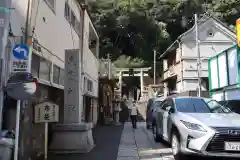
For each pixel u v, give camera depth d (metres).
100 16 53.19
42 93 9.69
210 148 7.04
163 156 8.67
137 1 56.72
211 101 9.59
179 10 53.50
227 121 7.45
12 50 6.28
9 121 7.21
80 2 16.16
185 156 7.91
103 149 9.81
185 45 30.03
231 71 14.66
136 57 56.31
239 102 13.25
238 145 6.96
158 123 11.04
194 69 29.64
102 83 24.20
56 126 9.19
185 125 7.61
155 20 55.75
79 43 15.07
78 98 9.59
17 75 6.16
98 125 21.53
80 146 9.16
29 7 7.76
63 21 11.67
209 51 30.03
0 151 5.81
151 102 19.14
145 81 51.19
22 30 7.57
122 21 53.88
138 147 10.29
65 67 9.75
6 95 6.99
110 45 56.38
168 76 35.72
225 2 47.78
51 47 9.99
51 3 10.08
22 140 7.41
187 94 24.97
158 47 54.56
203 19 30.67
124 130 17.05
